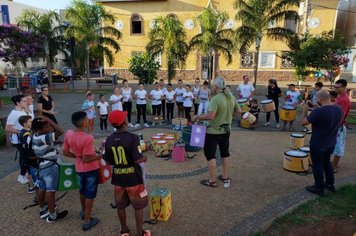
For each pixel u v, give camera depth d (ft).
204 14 60.59
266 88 75.46
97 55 75.92
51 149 14.16
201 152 25.61
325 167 17.39
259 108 37.06
